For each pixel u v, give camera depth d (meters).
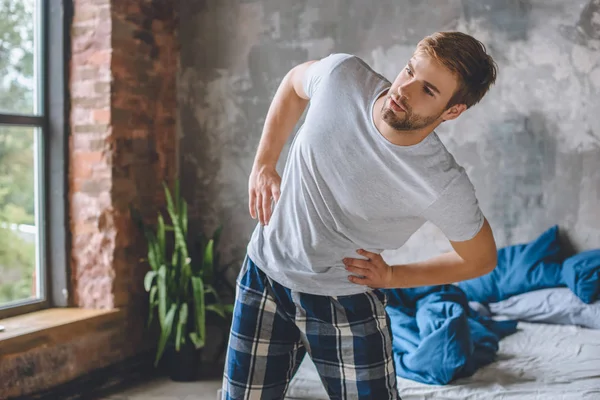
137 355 4.12
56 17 3.89
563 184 3.90
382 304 1.80
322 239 1.67
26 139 3.78
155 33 4.30
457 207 1.56
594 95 3.80
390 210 1.62
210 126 4.52
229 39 4.45
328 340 1.74
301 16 4.29
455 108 1.46
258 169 1.81
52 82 3.91
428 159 1.51
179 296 3.93
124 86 3.99
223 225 4.51
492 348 3.16
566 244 3.91
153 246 3.99
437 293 3.58
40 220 3.88
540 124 3.92
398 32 4.10
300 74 1.79
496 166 4.02
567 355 3.14
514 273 3.80
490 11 3.96
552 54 3.87
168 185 4.49
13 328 3.37
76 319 3.63
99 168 3.91
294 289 1.73
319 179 1.61
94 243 3.93
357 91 1.57
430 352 2.91
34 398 3.35
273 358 1.76
